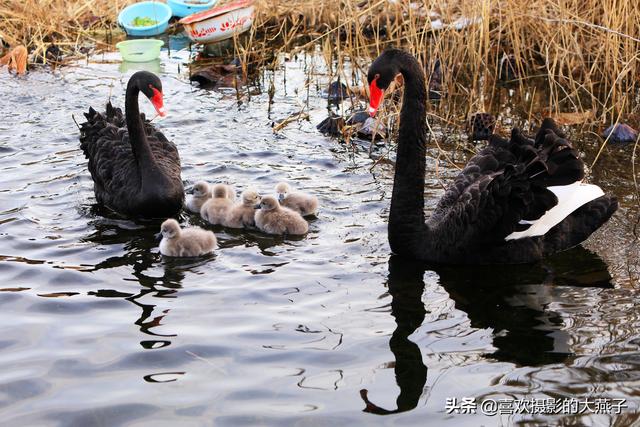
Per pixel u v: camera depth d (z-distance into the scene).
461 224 3.96
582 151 4.91
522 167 3.97
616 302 3.73
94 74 6.04
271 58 6.29
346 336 3.56
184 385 3.34
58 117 5.38
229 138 5.16
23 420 3.21
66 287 3.85
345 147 5.08
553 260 4.03
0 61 6.17
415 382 3.35
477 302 3.76
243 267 3.99
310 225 4.32
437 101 5.61
